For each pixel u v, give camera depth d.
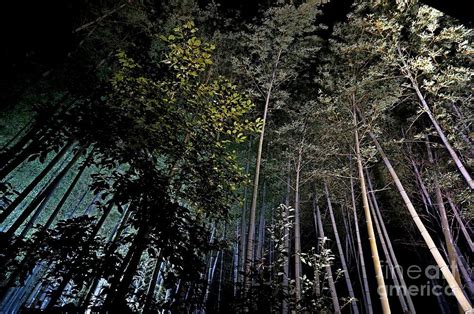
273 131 9.34
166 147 3.36
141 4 7.23
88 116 2.78
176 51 3.67
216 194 3.62
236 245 8.35
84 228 2.89
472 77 7.17
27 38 6.51
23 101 7.11
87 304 2.82
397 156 9.07
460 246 9.13
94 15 7.47
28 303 5.97
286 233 6.62
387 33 7.36
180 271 2.87
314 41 9.51
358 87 7.36
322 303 3.46
